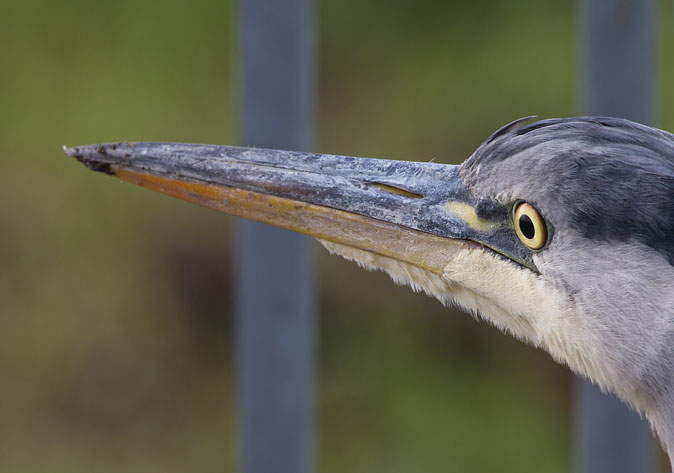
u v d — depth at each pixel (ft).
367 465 33.68
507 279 14.37
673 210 12.80
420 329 34.35
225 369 35.58
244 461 17.49
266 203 15.33
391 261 15.26
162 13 34.99
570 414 33.40
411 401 34.06
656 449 30.27
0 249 34.86
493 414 33.65
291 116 16.69
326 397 34.37
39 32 35.01
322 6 35.88
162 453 34.83
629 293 13.09
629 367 13.32
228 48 34.78
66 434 35.19
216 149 15.46
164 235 34.96
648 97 17.54
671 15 32.17
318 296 34.30
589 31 17.62
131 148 15.42
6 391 35.06
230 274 35.14
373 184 15.33
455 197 14.90
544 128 13.96
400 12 35.91
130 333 35.47
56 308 35.27
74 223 34.96
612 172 13.05
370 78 35.96
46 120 34.58
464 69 35.12
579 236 13.33
